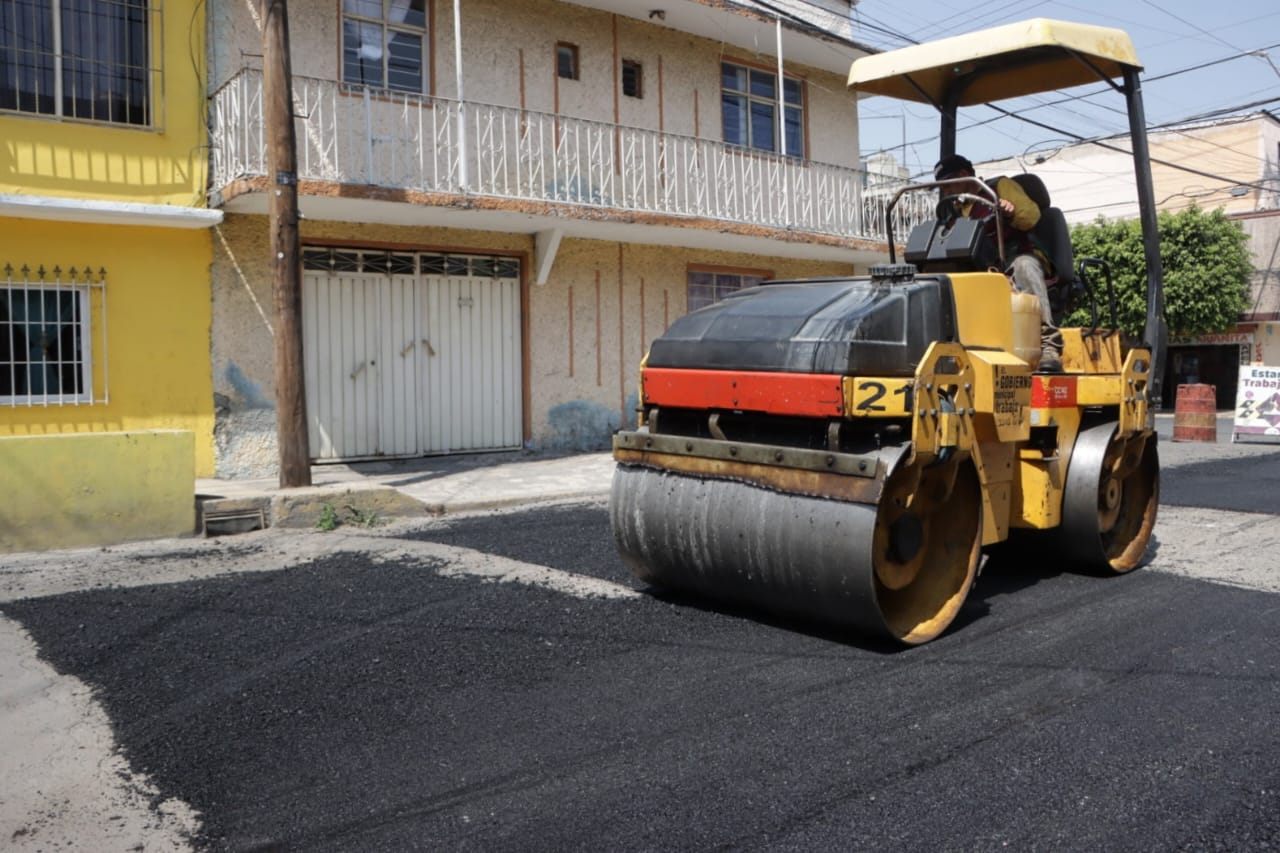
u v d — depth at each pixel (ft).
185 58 37.47
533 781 12.54
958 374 17.51
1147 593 21.31
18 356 34.91
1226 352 112.47
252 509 29.01
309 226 40.45
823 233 51.72
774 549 17.42
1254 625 18.88
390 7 41.96
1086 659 16.94
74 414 35.76
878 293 17.87
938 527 19.16
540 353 46.98
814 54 55.52
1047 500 21.35
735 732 13.94
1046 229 23.41
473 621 19.21
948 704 14.90
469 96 44.06
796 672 16.34
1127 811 11.64
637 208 45.68
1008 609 20.10
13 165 34.68
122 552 26.11
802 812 11.66
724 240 49.37
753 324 18.42
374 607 20.27
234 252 38.37
